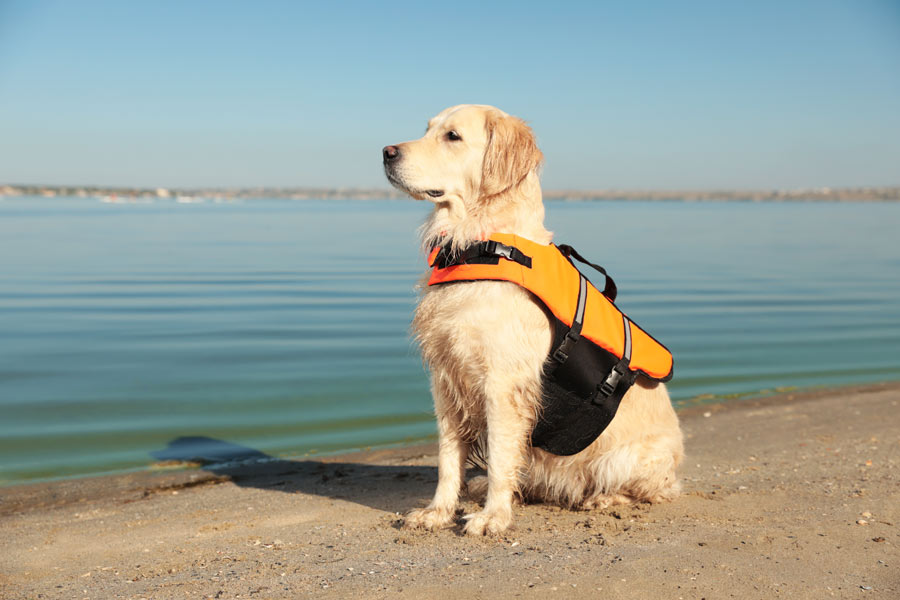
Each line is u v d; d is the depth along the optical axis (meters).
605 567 3.23
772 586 3.00
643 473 4.31
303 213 96.44
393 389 8.66
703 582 3.04
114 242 36.16
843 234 44.25
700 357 10.84
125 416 7.63
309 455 6.43
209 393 8.51
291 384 8.90
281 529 4.27
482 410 4.02
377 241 38.03
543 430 4.15
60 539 4.27
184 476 5.82
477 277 3.79
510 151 3.93
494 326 3.78
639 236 40.69
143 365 9.93
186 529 4.38
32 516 4.84
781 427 7.01
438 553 3.57
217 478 5.75
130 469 6.03
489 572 3.21
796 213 88.19
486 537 3.78
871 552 3.40
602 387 4.06
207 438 6.92
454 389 4.04
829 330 13.05
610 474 4.28
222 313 14.45
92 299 16.38
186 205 163.12
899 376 9.56
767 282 20.16
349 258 27.39
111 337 11.95
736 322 13.84
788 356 10.88
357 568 3.38
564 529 3.95
